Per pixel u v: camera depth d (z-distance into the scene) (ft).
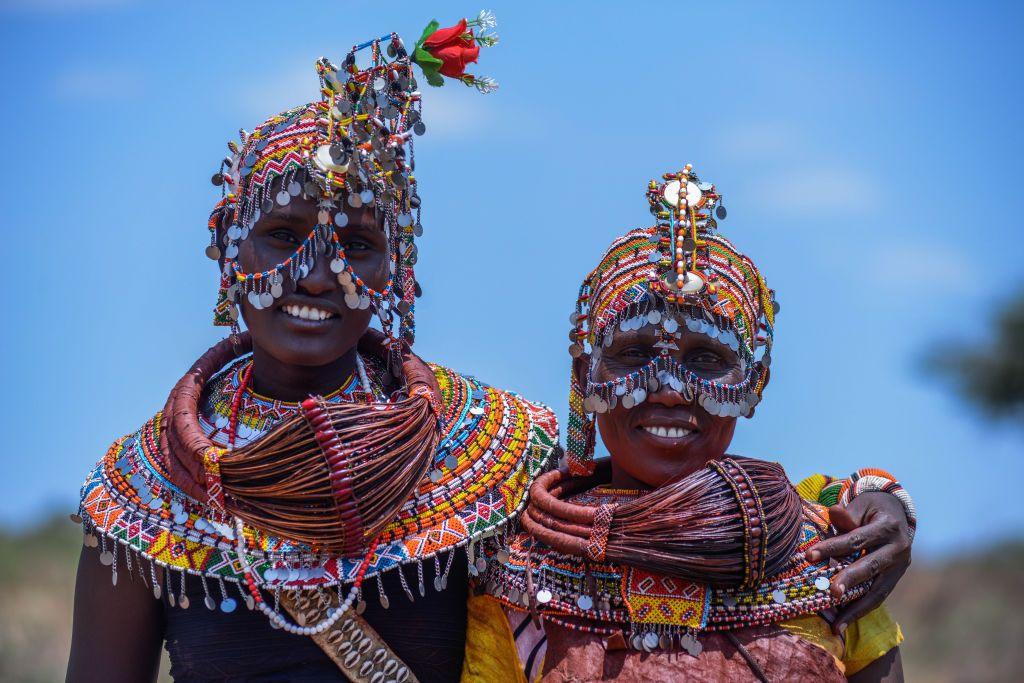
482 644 20.45
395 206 20.34
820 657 18.56
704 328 19.06
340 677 20.03
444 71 20.75
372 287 20.07
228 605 19.51
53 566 85.81
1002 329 143.02
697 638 18.63
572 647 18.99
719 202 19.93
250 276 19.69
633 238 19.81
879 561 18.81
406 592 20.18
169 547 19.57
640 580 18.84
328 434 18.76
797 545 18.98
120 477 20.31
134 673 20.57
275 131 20.03
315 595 19.56
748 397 19.39
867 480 20.18
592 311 19.99
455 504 20.25
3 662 69.10
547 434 21.43
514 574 19.89
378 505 19.16
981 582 102.22
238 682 19.98
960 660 91.15
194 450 19.49
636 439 19.39
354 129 19.74
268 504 19.06
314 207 19.58
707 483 18.54
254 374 21.13
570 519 19.16
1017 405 143.02
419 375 20.74
